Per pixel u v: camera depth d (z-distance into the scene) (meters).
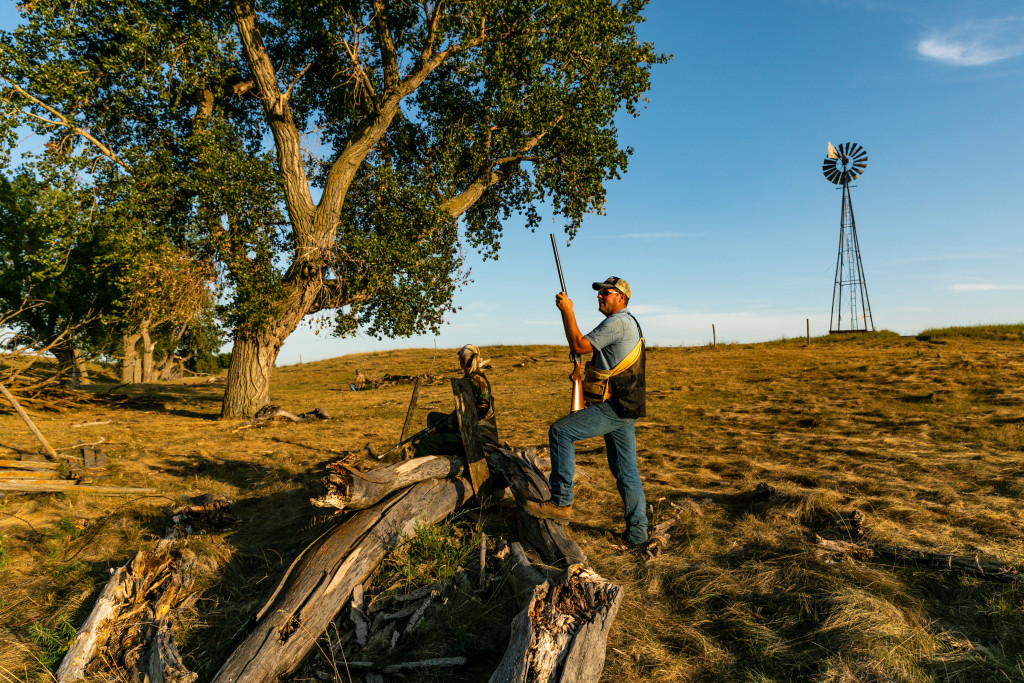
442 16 14.59
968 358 16.39
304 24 14.92
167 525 5.59
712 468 7.18
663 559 4.18
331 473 4.00
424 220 15.13
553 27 15.66
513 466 4.91
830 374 16.55
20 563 4.91
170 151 15.10
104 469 8.26
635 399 4.17
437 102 17.52
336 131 18.97
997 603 3.31
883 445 7.93
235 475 8.05
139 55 13.55
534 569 3.58
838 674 2.71
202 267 14.10
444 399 17.83
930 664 2.80
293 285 15.48
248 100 18.64
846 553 4.07
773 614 3.37
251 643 3.04
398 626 3.41
